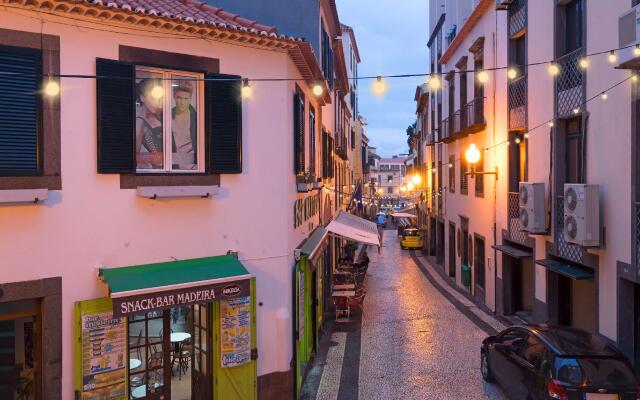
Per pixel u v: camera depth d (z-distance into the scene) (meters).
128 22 7.32
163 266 7.69
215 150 8.28
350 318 16.11
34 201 6.51
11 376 6.69
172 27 7.66
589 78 10.45
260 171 8.91
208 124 8.22
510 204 15.15
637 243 8.77
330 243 18.67
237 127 8.50
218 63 8.34
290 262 9.55
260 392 8.89
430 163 34.22
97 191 7.18
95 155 7.15
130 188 7.48
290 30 14.49
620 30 8.12
